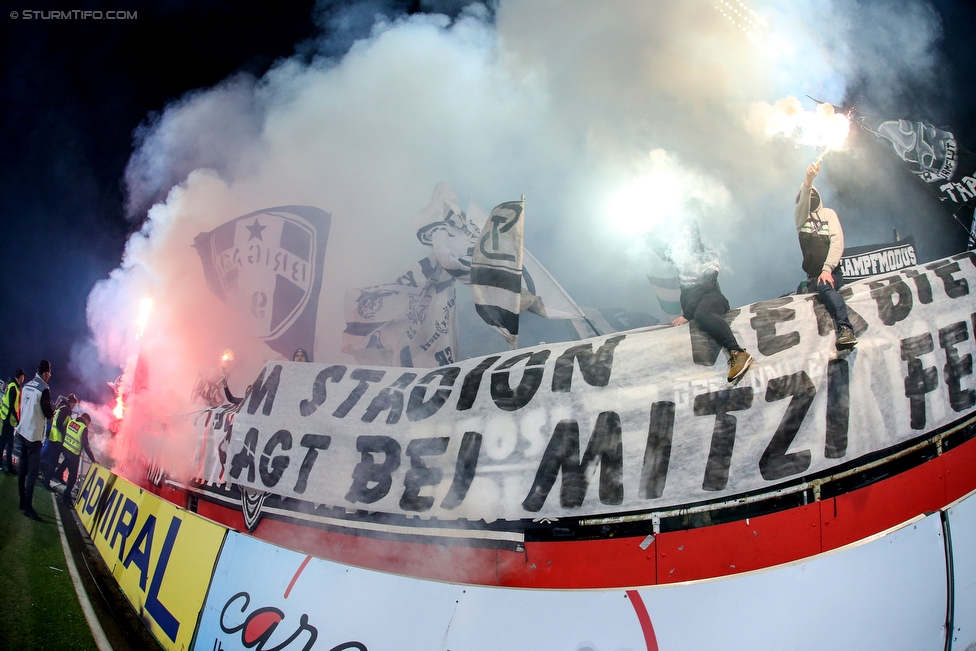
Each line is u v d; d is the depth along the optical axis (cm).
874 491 342
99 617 436
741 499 337
